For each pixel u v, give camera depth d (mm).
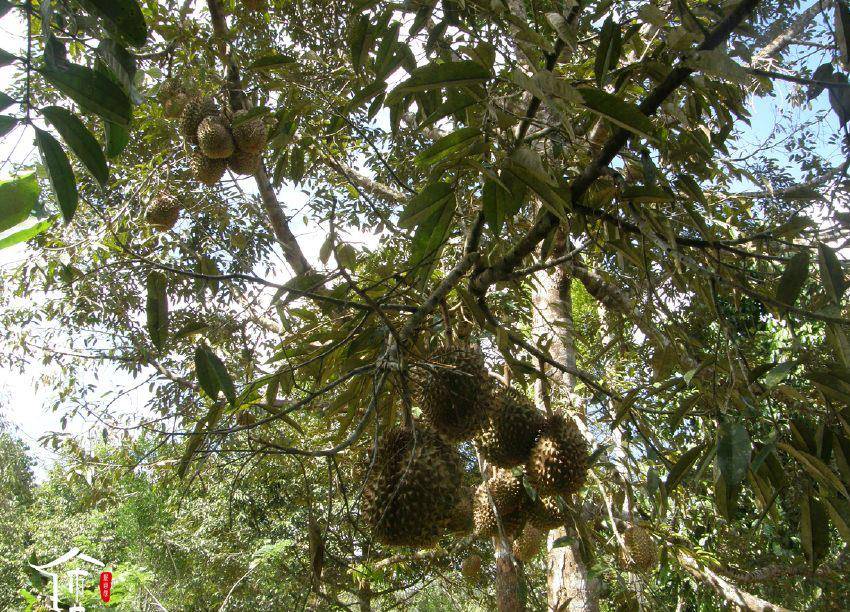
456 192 1630
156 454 5113
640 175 2271
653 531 3477
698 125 2365
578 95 1183
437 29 1818
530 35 1537
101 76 1069
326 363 2445
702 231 1833
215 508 7590
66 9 1137
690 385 1850
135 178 4355
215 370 1699
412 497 1721
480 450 2359
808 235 1804
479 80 1427
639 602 3123
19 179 1124
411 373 2061
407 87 1414
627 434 2602
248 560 7047
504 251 2682
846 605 5246
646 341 3125
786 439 1524
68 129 1071
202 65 3611
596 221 2078
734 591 3766
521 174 1470
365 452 2104
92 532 10141
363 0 1865
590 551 3105
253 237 5430
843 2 1437
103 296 4574
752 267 2482
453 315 2352
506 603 3631
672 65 1673
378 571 4363
